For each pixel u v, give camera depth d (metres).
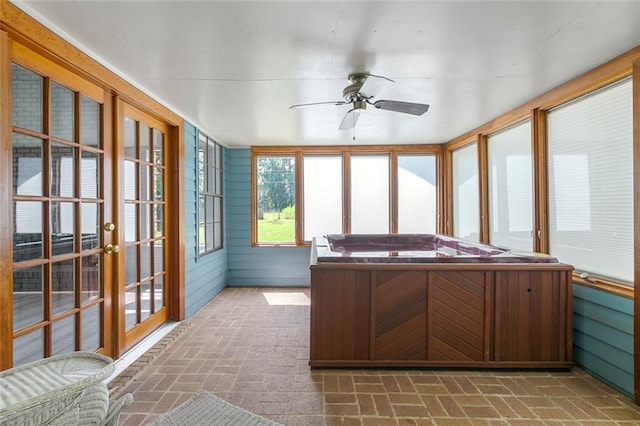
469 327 2.44
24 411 0.76
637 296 2.01
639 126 2.00
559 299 2.43
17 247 1.71
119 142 2.54
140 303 2.89
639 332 2.00
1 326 1.58
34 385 0.91
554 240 2.88
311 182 5.24
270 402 2.03
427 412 1.95
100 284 2.38
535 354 2.44
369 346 2.45
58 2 1.58
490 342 2.44
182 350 2.79
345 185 5.15
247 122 3.81
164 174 3.30
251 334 3.16
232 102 3.09
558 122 2.83
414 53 2.12
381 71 2.40
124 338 2.62
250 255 5.15
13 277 1.67
